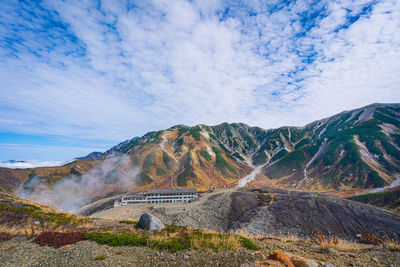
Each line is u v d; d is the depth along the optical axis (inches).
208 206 3944.4
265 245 587.2
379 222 3093.0
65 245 581.3
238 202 3937.0
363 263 462.6
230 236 572.7
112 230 1035.9
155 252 510.6
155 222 1132.5
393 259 483.8
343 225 3009.4
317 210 3388.3
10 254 535.2
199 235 604.4
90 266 447.2
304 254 517.0
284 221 3100.4
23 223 1036.5
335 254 528.1
